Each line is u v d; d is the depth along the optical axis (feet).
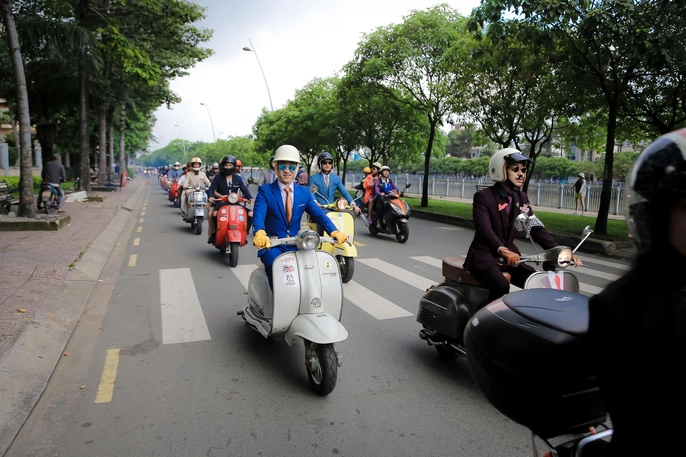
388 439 10.32
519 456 9.77
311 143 116.47
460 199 87.61
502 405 5.13
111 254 30.63
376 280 24.97
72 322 16.98
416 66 60.39
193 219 40.86
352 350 15.40
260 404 11.72
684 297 3.39
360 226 48.67
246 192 30.78
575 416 4.82
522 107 48.14
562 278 11.54
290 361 14.40
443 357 14.71
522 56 40.81
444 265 13.96
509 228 12.96
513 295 5.89
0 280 20.63
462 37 52.90
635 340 3.48
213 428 10.61
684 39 30.07
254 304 15.43
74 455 9.51
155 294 21.39
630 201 3.67
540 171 169.78
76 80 70.33
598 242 34.83
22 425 10.42
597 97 40.93
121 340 15.80
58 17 52.75
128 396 12.00
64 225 37.65
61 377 13.00
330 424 10.87
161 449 9.78
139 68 54.19
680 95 36.29
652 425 3.42
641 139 51.06
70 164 157.38
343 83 69.05
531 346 4.85
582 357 4.57
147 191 110.73
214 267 27.20
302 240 12.60
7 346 13.44
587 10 32.68
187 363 14.08
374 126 85.51
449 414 11.43
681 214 3.34
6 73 64.85
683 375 3.32
